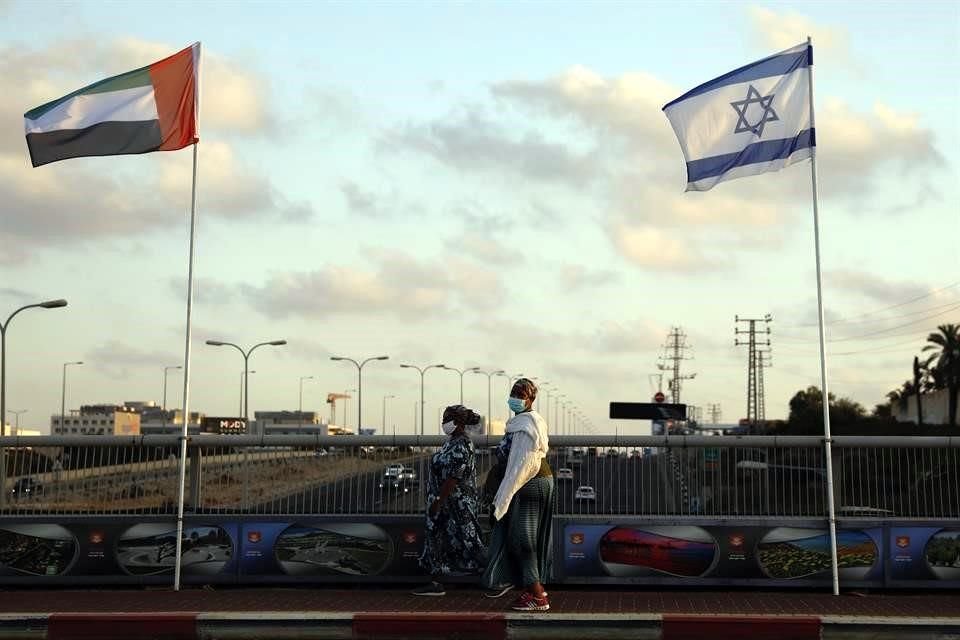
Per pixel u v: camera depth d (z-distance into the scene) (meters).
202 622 10.38
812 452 12.56
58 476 13.10
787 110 12.85
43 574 12.91
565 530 12.61
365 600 11.65
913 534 12.32
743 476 12.59
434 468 11.87
